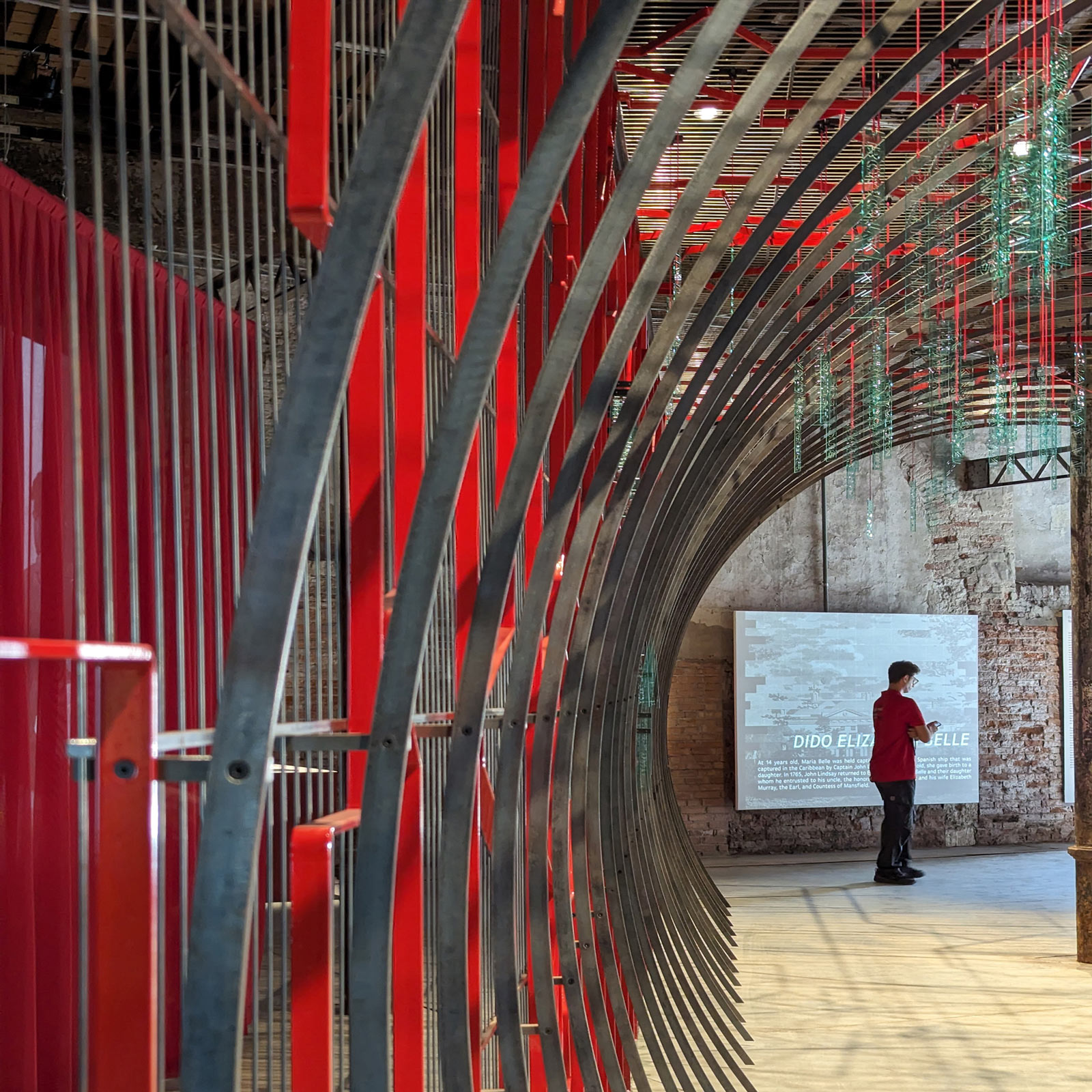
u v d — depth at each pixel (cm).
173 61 502
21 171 576
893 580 1498
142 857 101
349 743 151
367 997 142
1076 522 815
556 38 359
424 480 147
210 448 169
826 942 883
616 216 191
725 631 1437
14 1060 387
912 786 1196
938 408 957
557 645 292
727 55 735
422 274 206
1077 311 718
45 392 412
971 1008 688
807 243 1013
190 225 159
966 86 339
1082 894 812
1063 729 1537
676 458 399
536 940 295
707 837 1410
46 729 408
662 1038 449
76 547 139
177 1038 425
